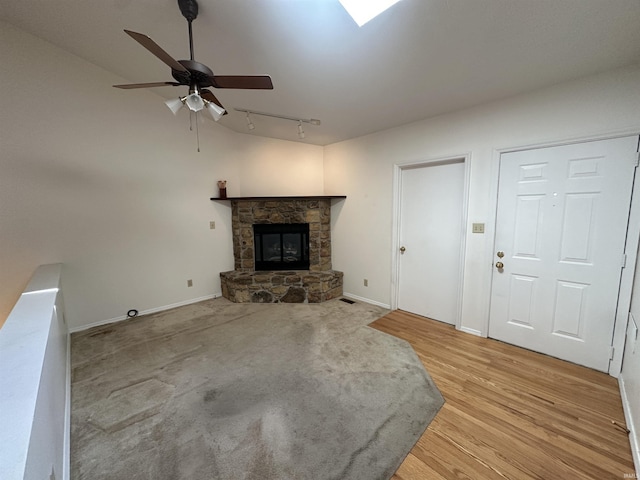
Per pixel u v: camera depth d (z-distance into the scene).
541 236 2.39
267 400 1.85
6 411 0.76
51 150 2.61
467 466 1.38
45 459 0.88
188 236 3.68
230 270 4.19
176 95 3.27
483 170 2.66
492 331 2.76
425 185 3.22
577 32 1.58
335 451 1.46
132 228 3.18
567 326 2.32
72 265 2.81
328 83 2.39
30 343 1.15
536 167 2.37
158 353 2.46
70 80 2.66
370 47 1.85
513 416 1.71
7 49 2.34
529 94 2.35
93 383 2.03
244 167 4.15
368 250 3.86
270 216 4.07
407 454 1.45
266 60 2.12
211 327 3.01
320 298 3.88
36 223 2.58
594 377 2.11
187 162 3.60
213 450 1.46
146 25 1.94
